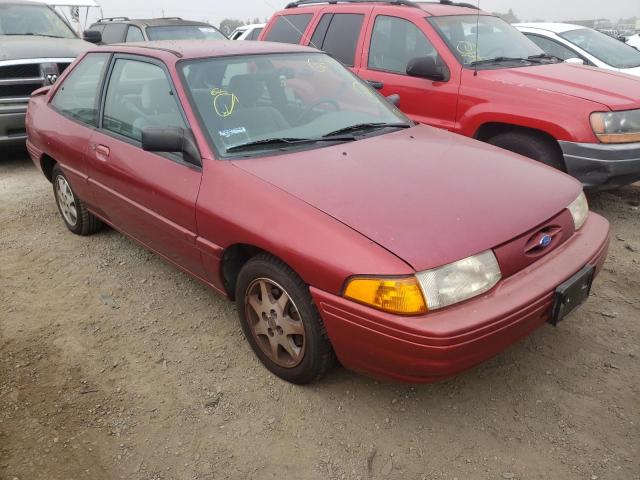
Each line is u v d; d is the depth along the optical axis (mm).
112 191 3648
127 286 3830
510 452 2393
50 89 4719
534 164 3146
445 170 2857
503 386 2775
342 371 2908
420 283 2164
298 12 6406
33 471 2359
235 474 2336
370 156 2980
